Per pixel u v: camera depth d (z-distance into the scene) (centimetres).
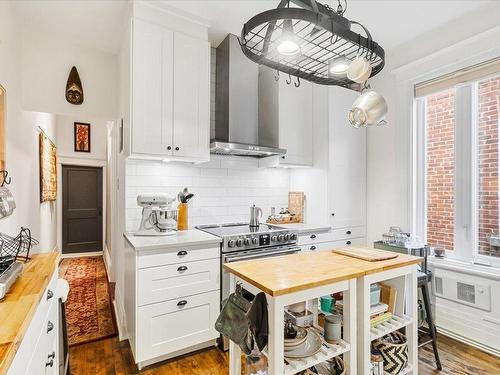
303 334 139
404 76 290
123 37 252
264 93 305
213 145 253
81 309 304
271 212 337
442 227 271
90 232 556
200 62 246
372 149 327
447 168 267
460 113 254
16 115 228
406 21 249
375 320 158
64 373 179
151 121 224
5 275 110
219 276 228
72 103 271
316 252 185
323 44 148
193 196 284
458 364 205
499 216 233
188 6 228
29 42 254
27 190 260
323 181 311
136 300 194
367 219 331
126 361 212
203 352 223
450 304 250
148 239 218
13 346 71
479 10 233
